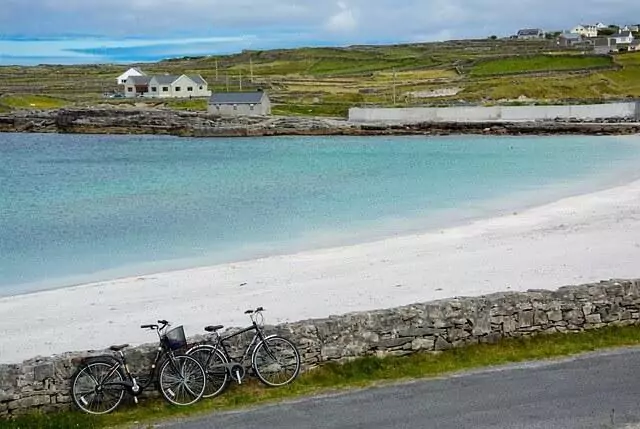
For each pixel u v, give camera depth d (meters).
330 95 121.19
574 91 118.56
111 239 29.78
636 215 30.02
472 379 11.24
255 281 21.61
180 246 27.98
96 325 17.47
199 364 10.88
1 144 88.50
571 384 10.95
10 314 18.83
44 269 24.75
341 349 11.77
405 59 179.38
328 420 9.99
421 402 10.46
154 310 18.67
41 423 9.95
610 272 20.58
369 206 36.19
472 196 38.22
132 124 102.44
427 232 28.59
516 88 117.12
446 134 87.69
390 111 95.44
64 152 78.06
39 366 10.35
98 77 180.75
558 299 12.93
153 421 10.15
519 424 9.62
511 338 12.66
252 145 82.19
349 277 21.55
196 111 105.75
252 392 11.05
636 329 13.16
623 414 9.86
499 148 68.69
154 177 53.53
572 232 26.92
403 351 12.06
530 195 37.81
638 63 137.75
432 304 12.37
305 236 29.08
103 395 10.54
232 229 31.22
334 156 66.12
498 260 22.83
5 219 35.47
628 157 56.81
